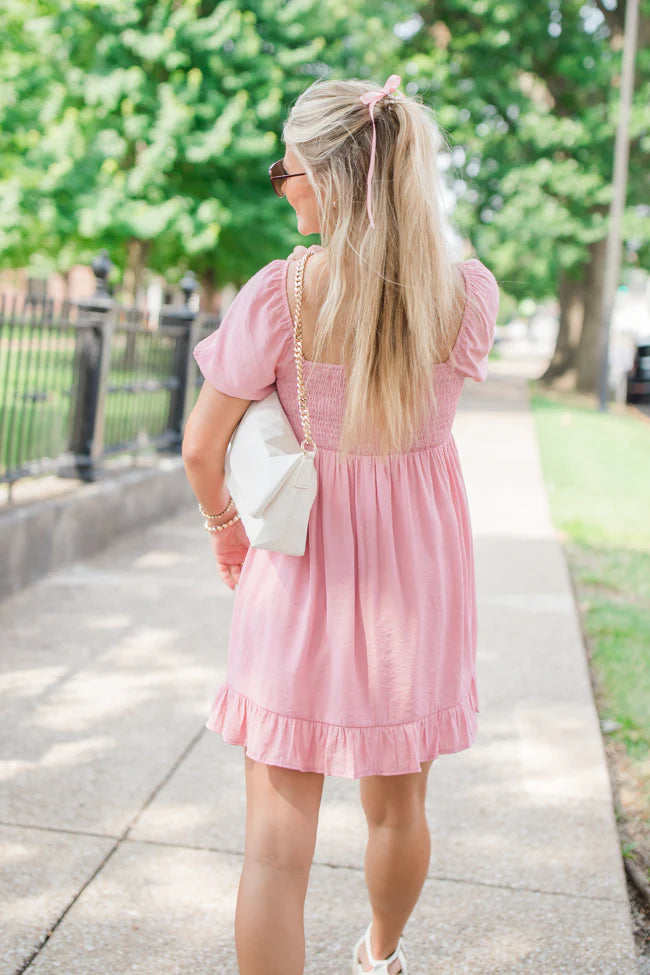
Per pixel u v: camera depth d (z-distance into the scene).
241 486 1.61
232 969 2.06
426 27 19.02
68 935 2.15
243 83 15.77
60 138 15.83
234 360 1.58
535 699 3.59
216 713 1.71
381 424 1.58
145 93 15.51
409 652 1.62
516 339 70.31
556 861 2.51
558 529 6.68
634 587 5.25
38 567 4.93
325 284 1.55
